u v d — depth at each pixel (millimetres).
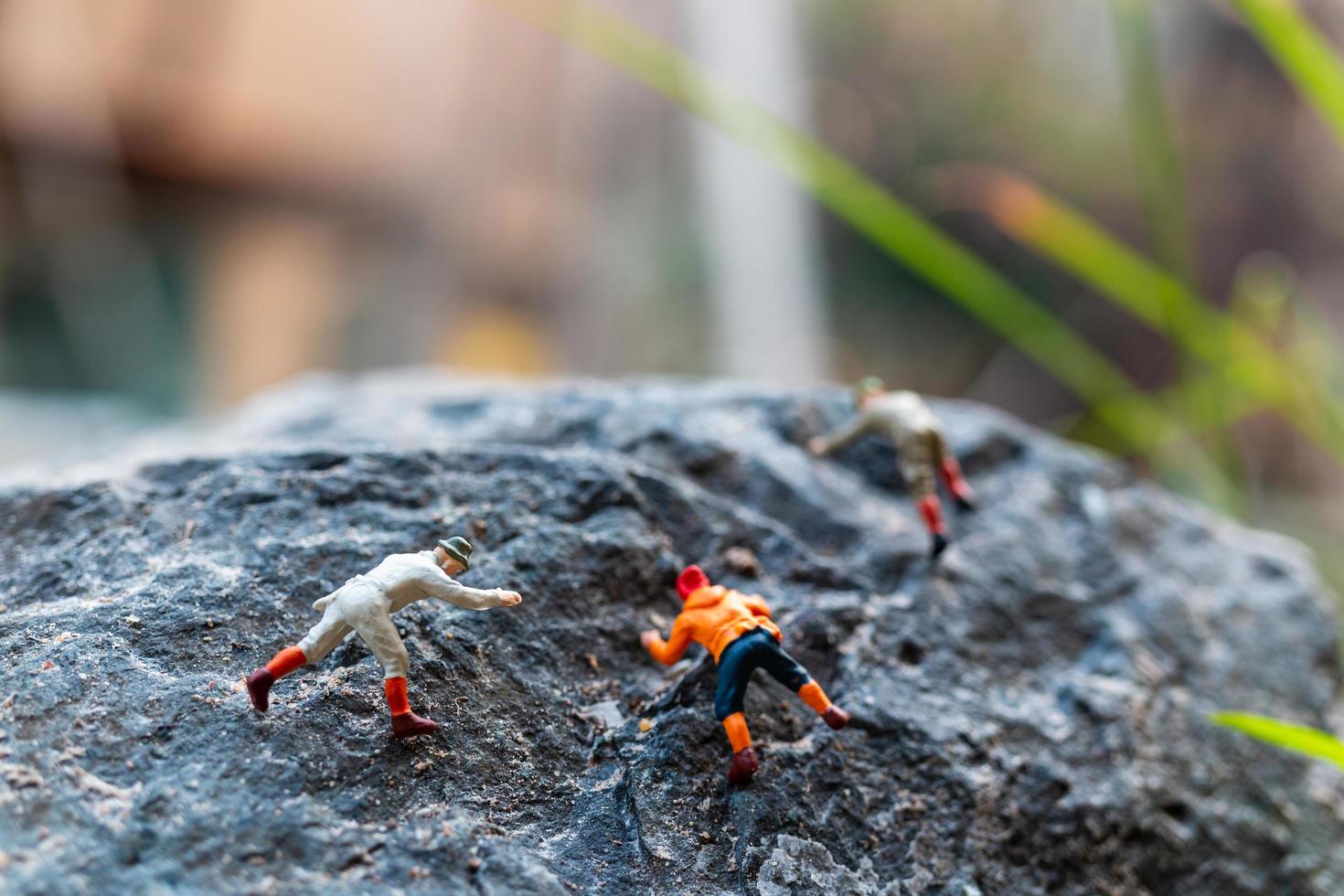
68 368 789
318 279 892
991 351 888
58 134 740
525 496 197
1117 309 782
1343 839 209
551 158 879
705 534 202
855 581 203
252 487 193
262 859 162
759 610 182
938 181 371
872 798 184
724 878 174
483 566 189
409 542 189
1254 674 219
